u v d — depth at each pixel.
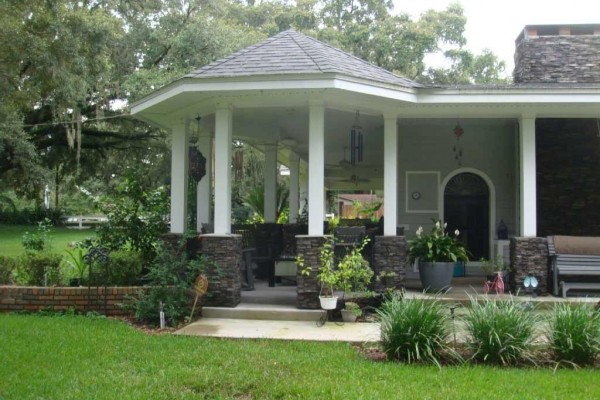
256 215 16.28
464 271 12.22
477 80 35.06
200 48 22.73
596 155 11.70
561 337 6.05
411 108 9.73
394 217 9.68
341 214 38.34
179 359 6.08
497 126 12.56
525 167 9.70
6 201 28.31
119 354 6.24
